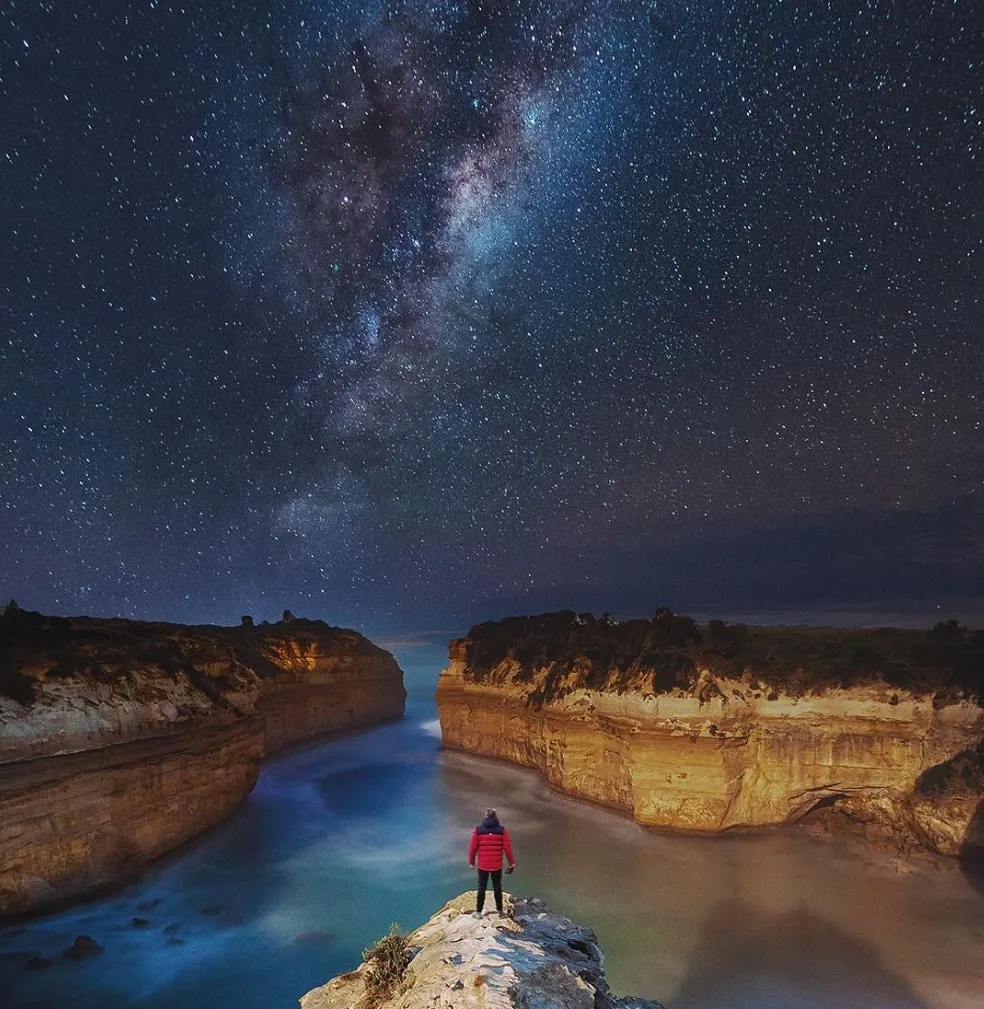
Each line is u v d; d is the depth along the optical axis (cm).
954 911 2208
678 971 1966
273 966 2066
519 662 4284
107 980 1931
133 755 2458
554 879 2572
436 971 1035
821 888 2403
